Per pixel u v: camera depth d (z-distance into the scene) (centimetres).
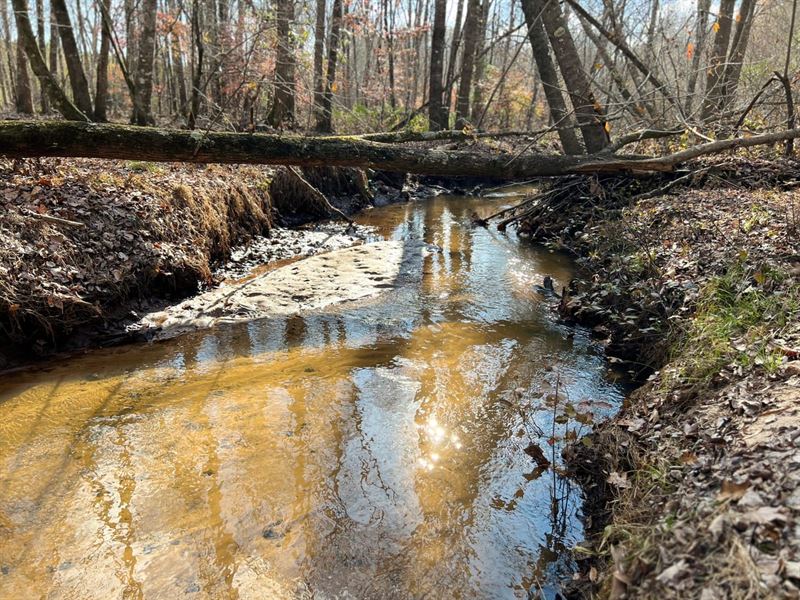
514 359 572
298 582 298
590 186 1025
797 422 281
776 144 1055
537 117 3019
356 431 438
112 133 641
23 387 490
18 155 617
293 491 367
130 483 371
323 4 1756
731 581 197
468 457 407
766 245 575
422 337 627
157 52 2086
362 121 1823
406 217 1305
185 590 291
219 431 432
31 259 573
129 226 696
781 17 1734
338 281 803
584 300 685
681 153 886
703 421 330
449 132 961
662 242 725
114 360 552
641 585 221
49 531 328
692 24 1355
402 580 301
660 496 280
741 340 400
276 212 1152
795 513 217
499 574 306
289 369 541
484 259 937
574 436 426
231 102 1491
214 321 654
